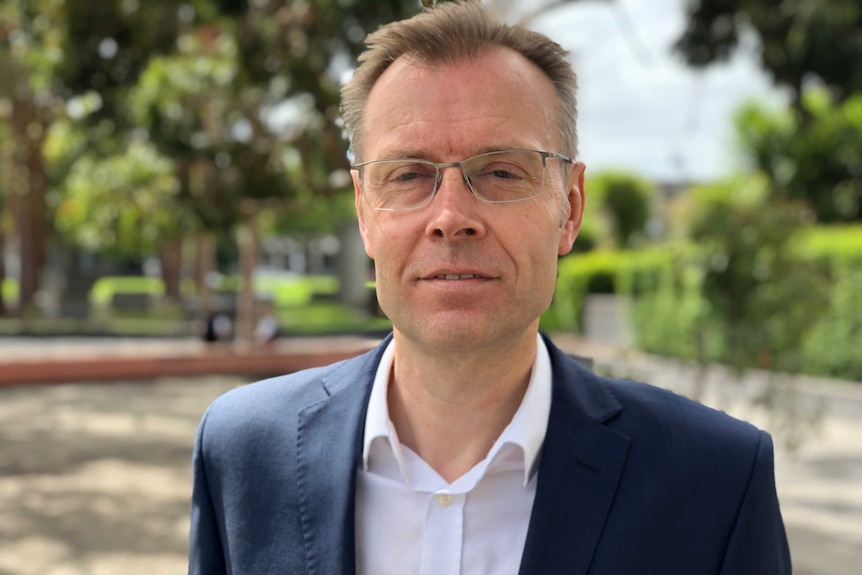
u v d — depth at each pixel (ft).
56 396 43.01
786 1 36.68
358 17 27.58
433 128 4.41
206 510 5.13
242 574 4.77
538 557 4.37
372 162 4.57
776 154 57.11
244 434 5.04
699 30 37.04
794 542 19.88
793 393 22.63
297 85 30.17
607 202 94.68
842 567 18.07
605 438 4.60
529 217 4.41
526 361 4.74
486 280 4.34
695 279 22.56
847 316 39.68
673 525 4.43
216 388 46.16
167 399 42.42
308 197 38.40
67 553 19.35
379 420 4.75
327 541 4.62
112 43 33.19
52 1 32.89
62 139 68.59
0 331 70.08
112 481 25.96
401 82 4.55
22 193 75.87
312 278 194.80
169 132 39.78
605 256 66.39
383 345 5.19
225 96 39.22
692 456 4.55
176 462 28.58
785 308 21.72
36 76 39.73
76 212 80.53
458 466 4.81
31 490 24.79
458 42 4.49
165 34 33.30
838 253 40.32
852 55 39.68
